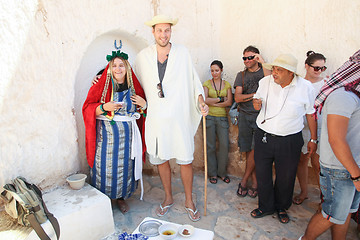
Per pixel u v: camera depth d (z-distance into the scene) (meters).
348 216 2.10
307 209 3.00
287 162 2.62
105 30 2.88
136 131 2.87
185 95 2.71
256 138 2.79
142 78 2.80
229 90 3.54
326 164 1.95
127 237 1.91
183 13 3.52
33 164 2.49
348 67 1.77
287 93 2.50
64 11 2.55
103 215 2.53
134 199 3.28
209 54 3.80
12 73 2.26
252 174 3.38
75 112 2.88
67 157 2.78
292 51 3.27
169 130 2.72
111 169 2.77
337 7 2.93
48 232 2.14
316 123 2.60
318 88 2.75
